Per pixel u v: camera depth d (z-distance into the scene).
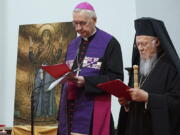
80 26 3.93
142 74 3.55
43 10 6.16
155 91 3.37
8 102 6.17
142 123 3.36
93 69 3.92
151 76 3.44
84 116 3.83
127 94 3.24
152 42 3.44
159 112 3.23
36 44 6.05
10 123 6.12
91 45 4.05
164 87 3.36
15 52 6.23
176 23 5.38
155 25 3.44
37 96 5.88
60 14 6.10
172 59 3.35
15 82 6.11
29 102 5.95
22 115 5.95
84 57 4.03
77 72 3.96
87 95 3.83
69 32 5.91
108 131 3.77
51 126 5.75
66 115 3.91
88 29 3.95
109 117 3.80
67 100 3.92
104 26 5.93
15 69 6.21
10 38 6.27
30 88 5.98
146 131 3.34
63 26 5.96
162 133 3.21
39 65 5.98
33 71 6.00
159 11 5.50
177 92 3.28
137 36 3.50
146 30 3.45
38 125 5.81
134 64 3.68
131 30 5.81
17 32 6.24
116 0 5.91
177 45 5.32
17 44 6.22
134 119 3.41
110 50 3.97
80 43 4.16
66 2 6.10
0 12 6.33
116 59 3.91
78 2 6.05
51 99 5.81
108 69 3.88
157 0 5.53
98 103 3.82
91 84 3.74
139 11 5.69
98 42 4.04
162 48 3.42
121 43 5.83
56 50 5.93
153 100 3.22
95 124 3.80
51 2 6.15
